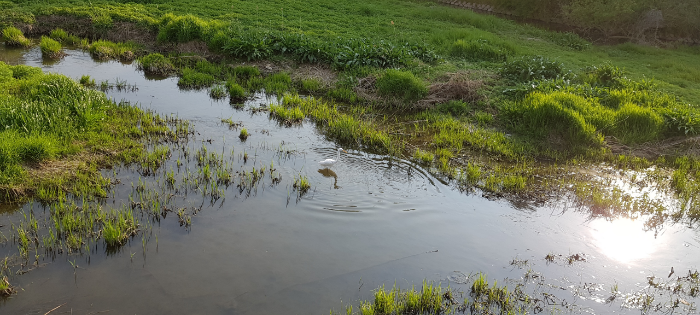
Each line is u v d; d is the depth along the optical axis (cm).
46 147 941
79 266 676
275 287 654
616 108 1388
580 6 2745
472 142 1201
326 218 827
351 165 1040
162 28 1914
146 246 727
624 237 829
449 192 951
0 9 2006
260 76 1619
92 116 1107
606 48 2364
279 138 1170
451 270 716
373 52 1752
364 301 639
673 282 717
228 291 641
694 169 1120
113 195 859
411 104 1452
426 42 2072
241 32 1883
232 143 1120
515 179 991
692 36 2752
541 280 705
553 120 1258
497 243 790
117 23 2006
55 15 2031
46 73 1497
